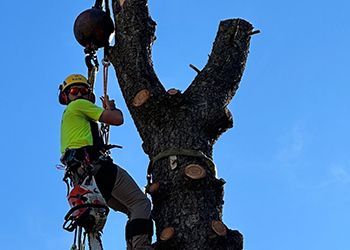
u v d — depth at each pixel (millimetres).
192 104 7531
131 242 6695
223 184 7215
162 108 7449
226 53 7941
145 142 7520
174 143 7293
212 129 7477
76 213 6828
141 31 7918
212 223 6844
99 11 8070
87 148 7043
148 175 7375
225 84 7746
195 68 7926
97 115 7148
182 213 6922
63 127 7230
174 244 6789
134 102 7512
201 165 7215
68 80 7551
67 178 7145
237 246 6879
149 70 7746
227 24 8141
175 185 7074
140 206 6875
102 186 6914
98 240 6918
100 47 8062
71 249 6848
